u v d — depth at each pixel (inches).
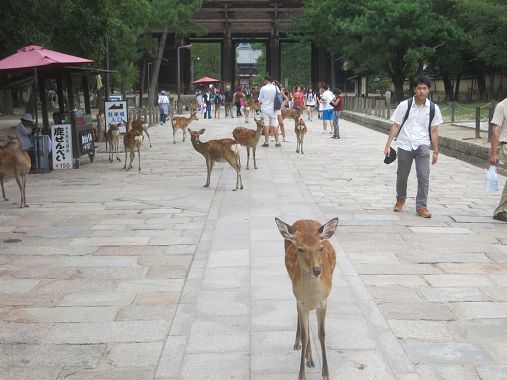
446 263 264.7
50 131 561.9
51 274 254.5
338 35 1865.2
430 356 176.6
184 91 2546.8
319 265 145.4
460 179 495.8
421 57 1619.1
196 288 234.7
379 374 163.9
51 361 176.1
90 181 493.7
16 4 572.1
